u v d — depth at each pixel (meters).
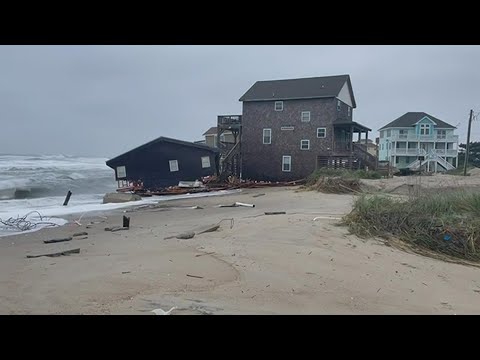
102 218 13.48
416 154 53.50
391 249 7.14
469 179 22.67
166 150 29.22
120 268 5.61
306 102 35.66
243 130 37.78
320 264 5.90
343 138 37.97
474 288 5.33
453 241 7.32
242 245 6.97
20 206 18.42
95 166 50.06
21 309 3.91
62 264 6.06
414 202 9.10
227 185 30.06
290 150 36.22
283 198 18.95
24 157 68.69
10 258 6.76
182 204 18.16
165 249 6.93
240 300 4.29
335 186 20.89
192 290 4.58
